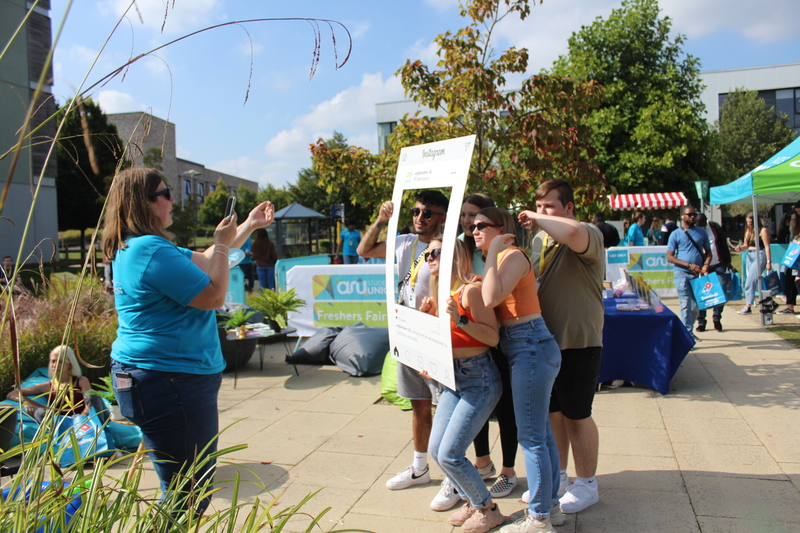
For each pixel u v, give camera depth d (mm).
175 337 2105
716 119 39906
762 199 11016
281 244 19484
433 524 2908
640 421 4344
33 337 5070
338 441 4168
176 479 1845
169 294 2059
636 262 11422
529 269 2627
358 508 3111
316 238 20266
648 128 23938
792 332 7578
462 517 2873
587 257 2746
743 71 39656
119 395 2123
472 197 3043
